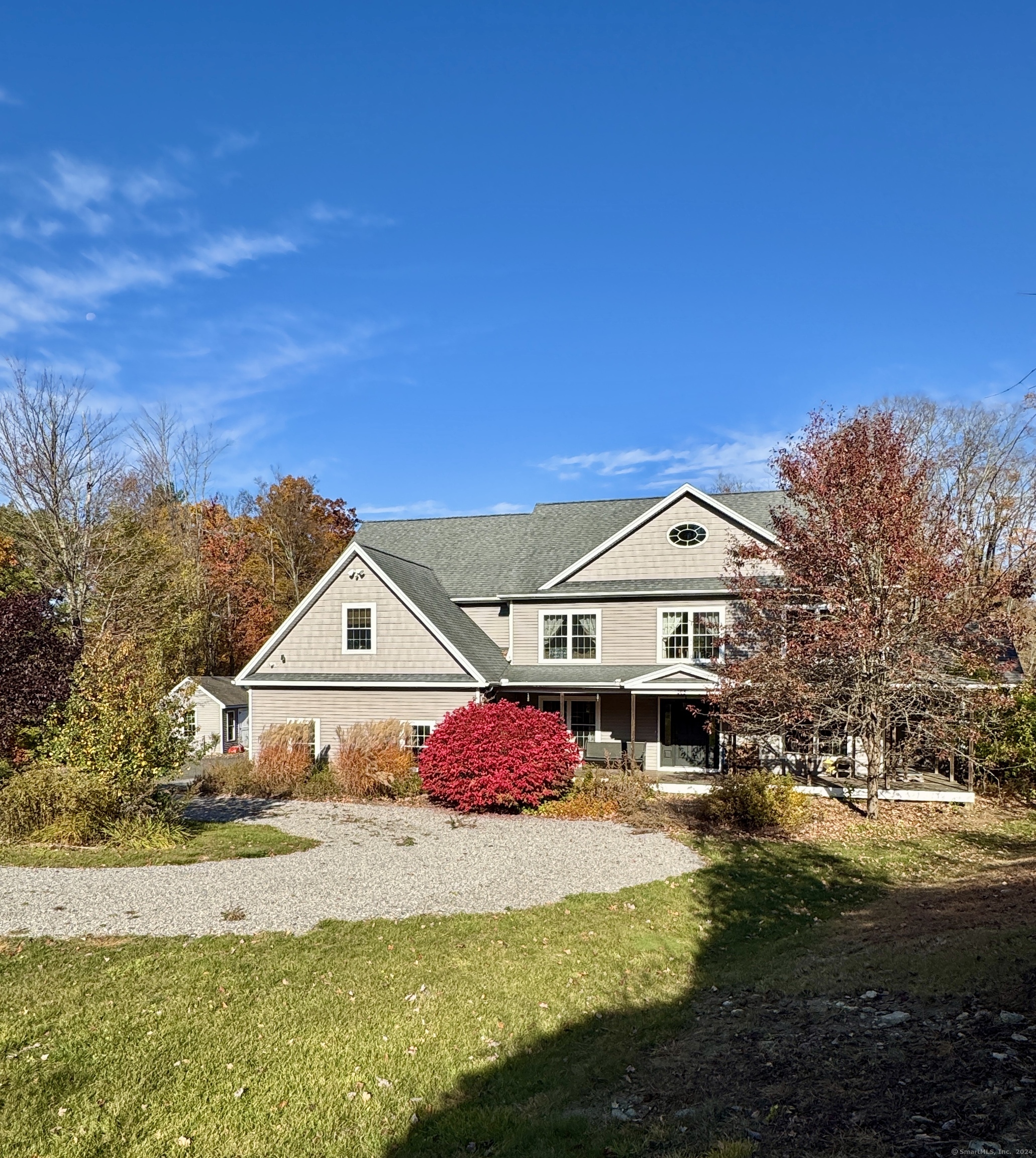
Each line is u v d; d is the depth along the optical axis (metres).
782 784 18.62
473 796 19.66
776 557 21.17
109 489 34.81
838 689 19.38
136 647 18.81
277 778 22.67
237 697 38.72
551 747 19.95
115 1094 6.32
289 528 52.50
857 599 19.08
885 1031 6.57
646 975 9.24
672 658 24.84
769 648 20.41
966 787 21.95
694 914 11.56
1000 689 20.64
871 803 18.80
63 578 32.66
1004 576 19.55
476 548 30.80
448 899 12.15
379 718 24.73
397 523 33.47
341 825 18.20
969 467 41.03
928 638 19.20
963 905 10.84
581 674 24.66
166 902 11.84
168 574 37.47
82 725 16.59
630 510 30.00
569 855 15.10
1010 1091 5.16
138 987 8.55
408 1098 6.29
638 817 18.77
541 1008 8.13
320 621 25.73
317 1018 7.77
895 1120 5.05
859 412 20.59
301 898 12.12
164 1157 5.50
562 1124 5.64
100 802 15.76
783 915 11.55
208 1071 6.70
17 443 31.30
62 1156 5.49
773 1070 6.16
